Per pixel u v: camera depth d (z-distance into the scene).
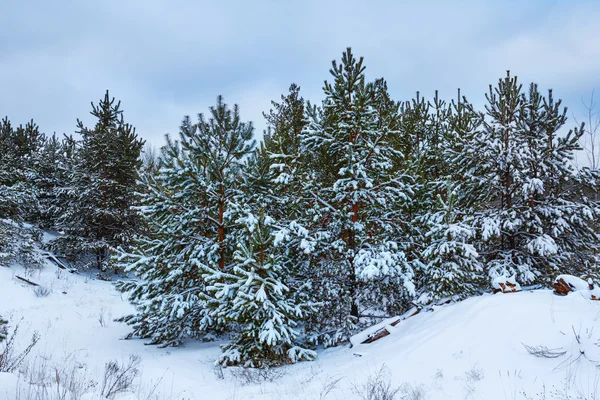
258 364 8.94
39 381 5.86
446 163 13.97
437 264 10.44
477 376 5.64
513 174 10.95
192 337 11.80
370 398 5.62
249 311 8.82
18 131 26.11
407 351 7.10
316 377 7.43
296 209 11.76
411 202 11.75
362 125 10.95
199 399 6.89
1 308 12.04
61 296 14.77
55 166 23.58
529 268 10.76
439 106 16.66
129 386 7.11
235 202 10.72
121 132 21.45
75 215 19.83
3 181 19.36
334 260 10.95
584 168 10.91
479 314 7.28
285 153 12.15
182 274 10.66
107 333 11.53
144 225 18.27
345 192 11.02
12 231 17.03
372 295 11.30
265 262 9.23
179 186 10.68
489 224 10.73
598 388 4.84
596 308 6.48
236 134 10.57
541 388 5.09
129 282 10.78
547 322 6.28
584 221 10.65
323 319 10.86
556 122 11.25
